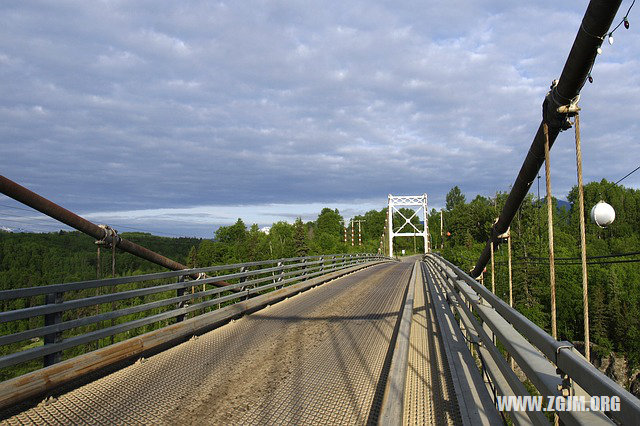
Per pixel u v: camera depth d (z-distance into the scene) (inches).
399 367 155.6
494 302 145.9
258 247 3029.0
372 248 3528.5
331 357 219.8
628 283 1686.8
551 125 205.9
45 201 313.4
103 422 141.2
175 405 156.3
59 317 174.2
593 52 170.7
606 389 52.5
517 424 100.7
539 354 94.7
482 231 3540.8
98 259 368.2
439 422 144.3
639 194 3176.7
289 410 151.8
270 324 307.3
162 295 1411.2
